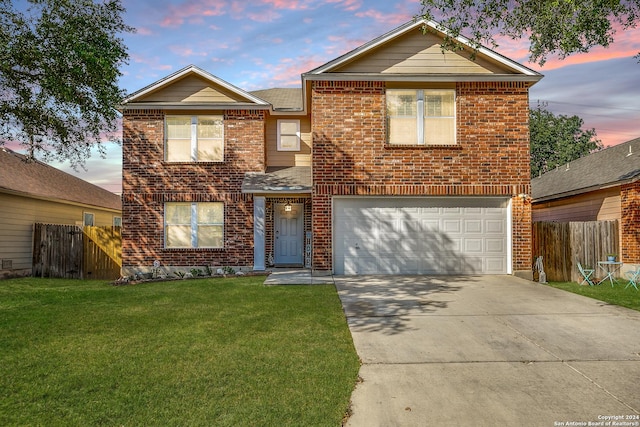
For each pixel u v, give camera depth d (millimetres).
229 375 4805
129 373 4844
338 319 7273
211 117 14734
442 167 12266
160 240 14250
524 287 10297
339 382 4664
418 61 12570
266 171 15008
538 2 9312
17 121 12195
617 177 13461
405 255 12406
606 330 6742
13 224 15430
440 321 7219
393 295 9344
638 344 6070
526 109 12336
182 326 6840
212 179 14438
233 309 8039
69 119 12547
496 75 12109
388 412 4090
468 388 4629
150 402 4129
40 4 10812
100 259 15633
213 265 14297
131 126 14367
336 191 12188
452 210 12469
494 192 12227
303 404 4137
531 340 6234
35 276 16016
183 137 14633
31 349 5676
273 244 15578
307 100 14352
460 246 12414
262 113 14664
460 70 12555
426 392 4527
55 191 18500
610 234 13070
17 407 4023
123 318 7398
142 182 14328
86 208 20875
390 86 12438
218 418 3832
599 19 9008
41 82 11156
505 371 5098
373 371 5059
